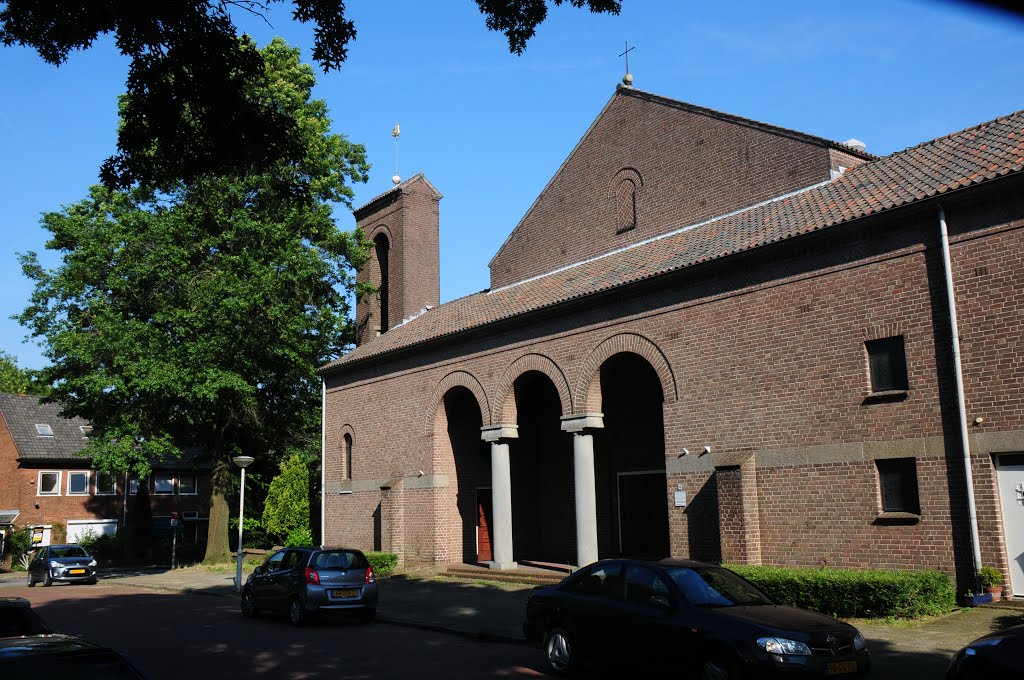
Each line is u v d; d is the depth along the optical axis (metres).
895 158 18.31
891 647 11.40
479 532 26.73
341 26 9.65
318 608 16.44
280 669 11.74
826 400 15.95
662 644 9.66
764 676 8.62
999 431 13.51
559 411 26.77
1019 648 7.16
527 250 27.41
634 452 23.84
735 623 9.11
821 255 16.33
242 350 31.75
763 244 16.94
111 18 9.00
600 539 24.41
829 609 13.78
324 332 34.66
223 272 31.25
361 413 29.91
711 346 18.11
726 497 16.86
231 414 33.53
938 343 14.45
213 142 10.15
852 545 15.29
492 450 23.69
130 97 9.73
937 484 14.24
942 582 13.48
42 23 8.99
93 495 49.53
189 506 52.75
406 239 33.16
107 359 30.55
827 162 19.41
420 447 26.62
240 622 17.56
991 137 16.11
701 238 20.36
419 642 14.09
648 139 23.88
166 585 28.19
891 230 15.30
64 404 35.09
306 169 33.59
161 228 30.56
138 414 31.44
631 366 24.11
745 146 21.34
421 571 24.97
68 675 6.07
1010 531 13.41
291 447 40.56
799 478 16.20
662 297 19.28
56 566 32.53
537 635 11.39
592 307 20.94
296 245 32.66
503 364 23.55
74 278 31.08
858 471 15.34
